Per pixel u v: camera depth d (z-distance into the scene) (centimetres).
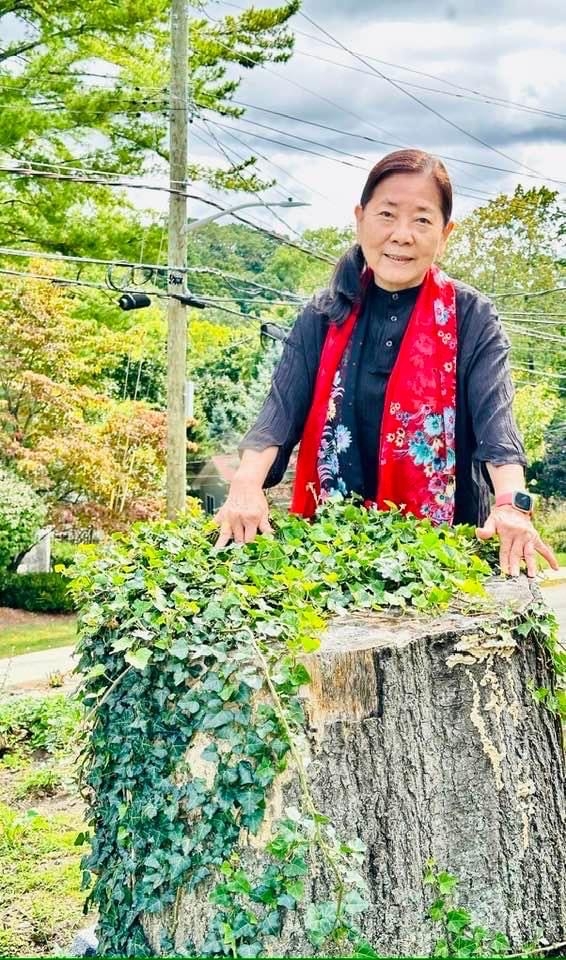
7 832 589
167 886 266
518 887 275
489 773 269
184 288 1273
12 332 1697
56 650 1391
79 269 1731
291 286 3241
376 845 258
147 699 269
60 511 1748
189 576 289
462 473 315
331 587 291
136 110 1561
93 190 1612
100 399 1794
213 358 3088
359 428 313
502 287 3062
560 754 288
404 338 304
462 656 265
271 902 249
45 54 1573
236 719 251
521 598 283
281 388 317
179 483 1319
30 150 1614
